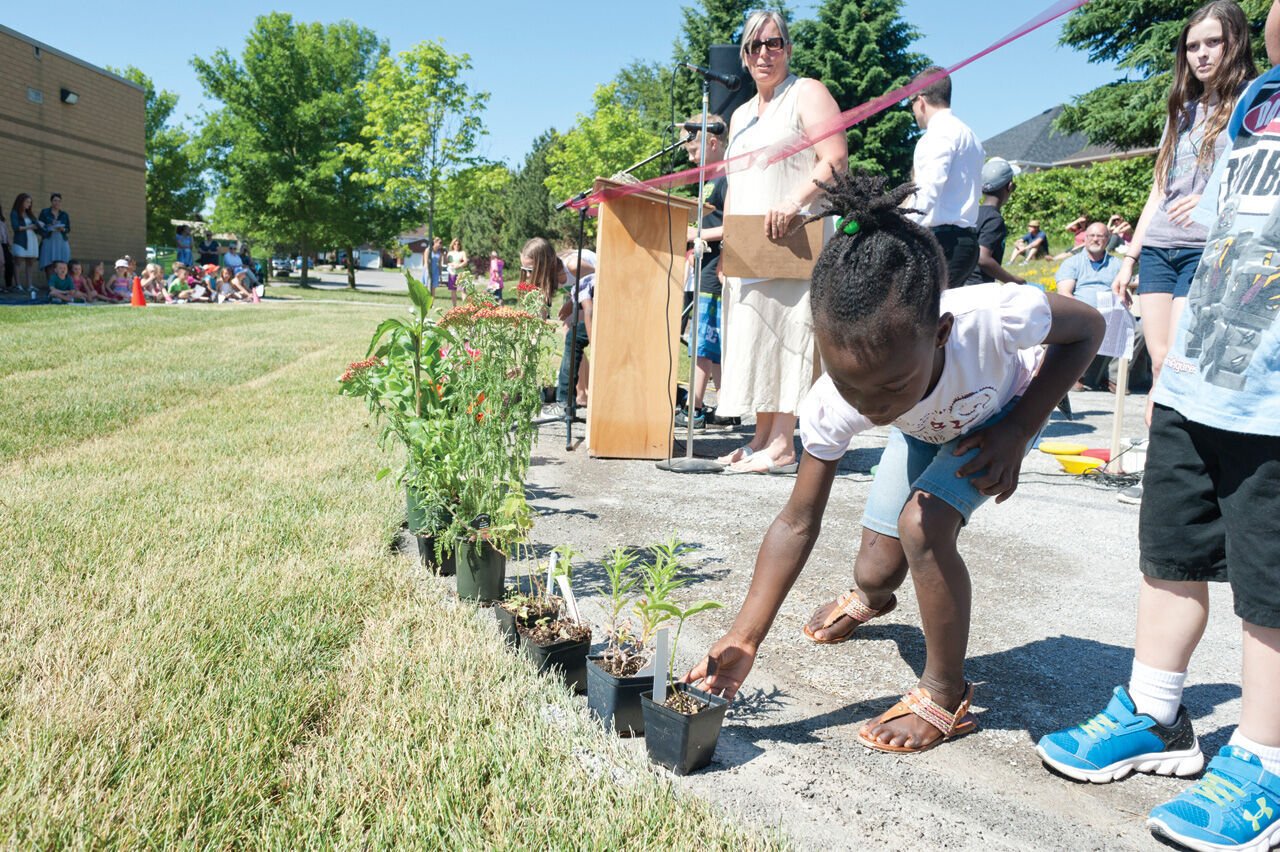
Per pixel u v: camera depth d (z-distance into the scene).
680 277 5.26
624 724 2.11
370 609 2.65
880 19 34.31
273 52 38.47
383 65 29.17
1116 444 5.15
